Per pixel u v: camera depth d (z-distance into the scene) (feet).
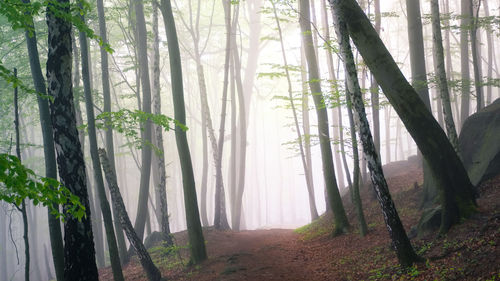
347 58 29.53
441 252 28.81
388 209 28.58
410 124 33.19
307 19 51.57
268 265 41.37
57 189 19.49
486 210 31.40
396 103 33.47
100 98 69.82
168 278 44.29
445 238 30.91
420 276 26.73
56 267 35.94
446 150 32.73
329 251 44.50
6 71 23.18
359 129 28.99
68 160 27.63
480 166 40.78
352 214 56.49
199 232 47.57
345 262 38.09
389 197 28.53
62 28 27.94
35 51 36.27
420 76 48.49
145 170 65.51
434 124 32.94
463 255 26.61
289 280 35.37
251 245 55.52
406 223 42.19
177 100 46.98
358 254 39.19
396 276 28.55
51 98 26.78
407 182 59.52
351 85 29.25
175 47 46.98
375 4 64.64
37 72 36.24
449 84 49.57
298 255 45.62
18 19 26.21
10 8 25.43
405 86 33.04
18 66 70.90
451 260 26.86
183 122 47.32
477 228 29.27
